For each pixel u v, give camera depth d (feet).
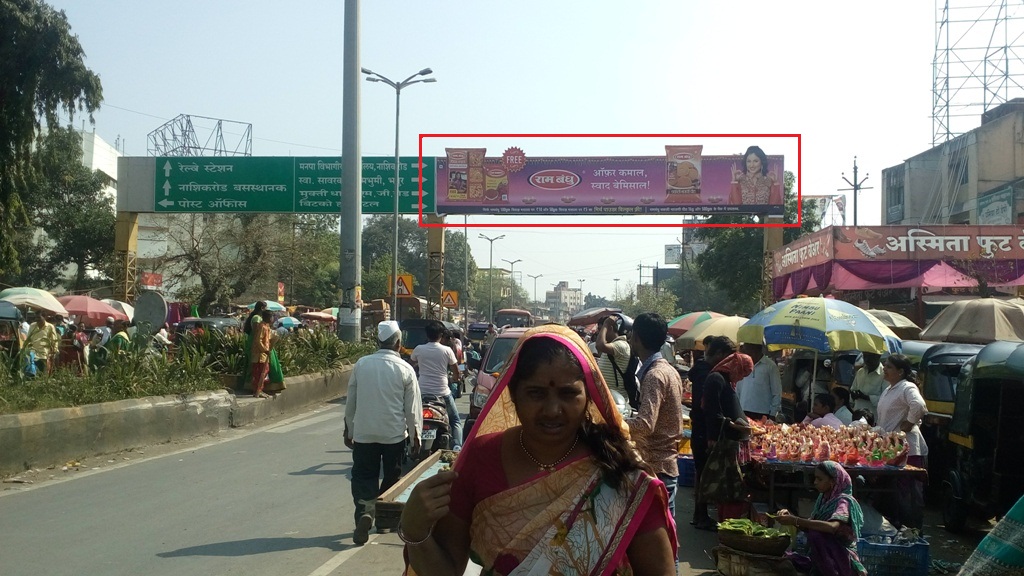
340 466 34.96
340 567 20.63
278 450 39.19
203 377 47.11
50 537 22.93
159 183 99.81
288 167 98.73
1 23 71.67
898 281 60.13
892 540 20.76
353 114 67.21
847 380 40.32
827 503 19.53
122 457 36.01
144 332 47.93
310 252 130.21
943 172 117.19
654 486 7.48
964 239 60.23
